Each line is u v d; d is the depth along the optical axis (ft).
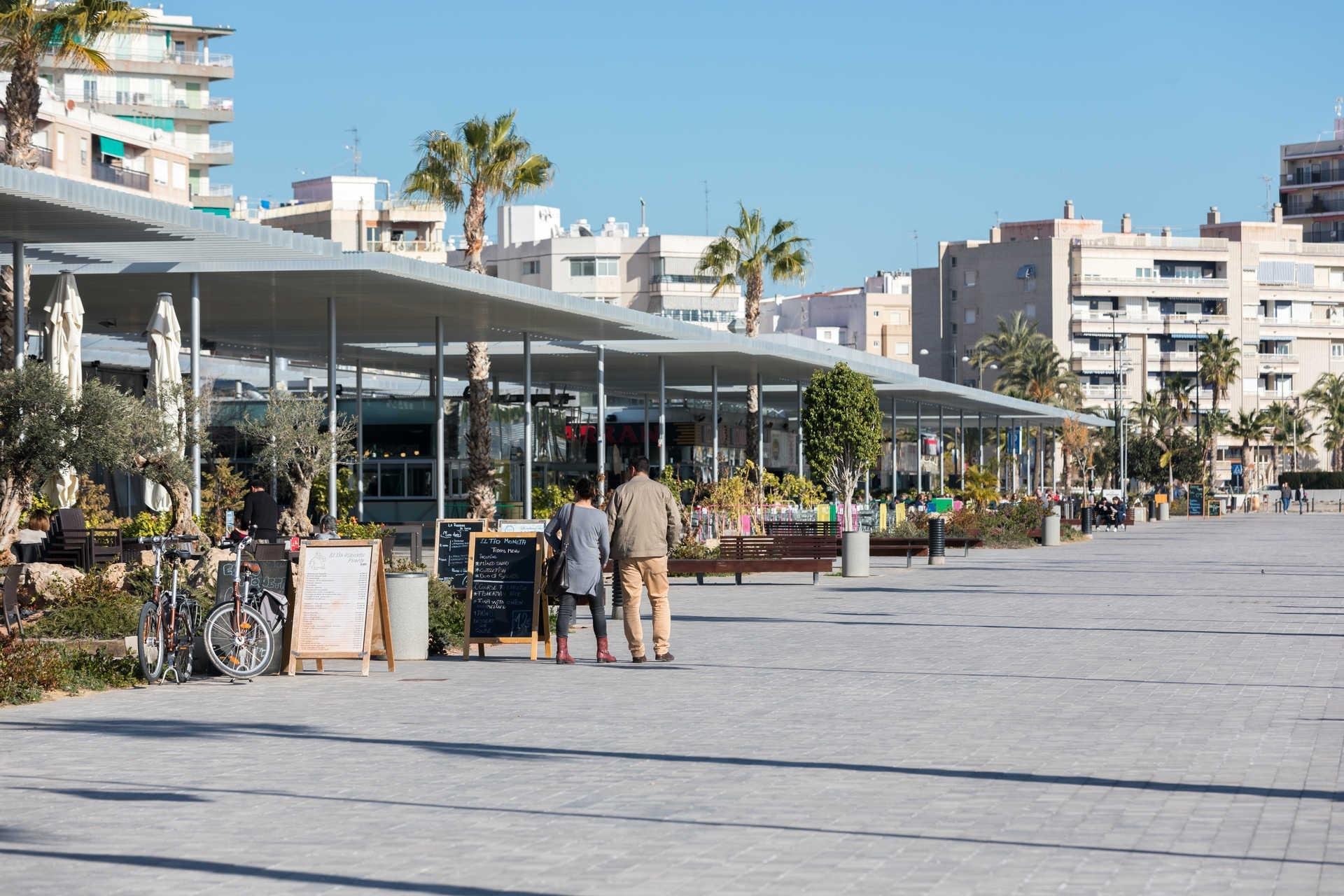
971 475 193.77
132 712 40.19
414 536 96.22
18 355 78.02
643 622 67.56
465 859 23.67
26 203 66.28
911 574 103.09
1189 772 30.66
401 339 131.34
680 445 180.96
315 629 48.67
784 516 120.37
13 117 97.71
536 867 23.07
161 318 87.86
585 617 70.44
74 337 85.71
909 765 31.65
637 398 224.53
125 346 139.44
